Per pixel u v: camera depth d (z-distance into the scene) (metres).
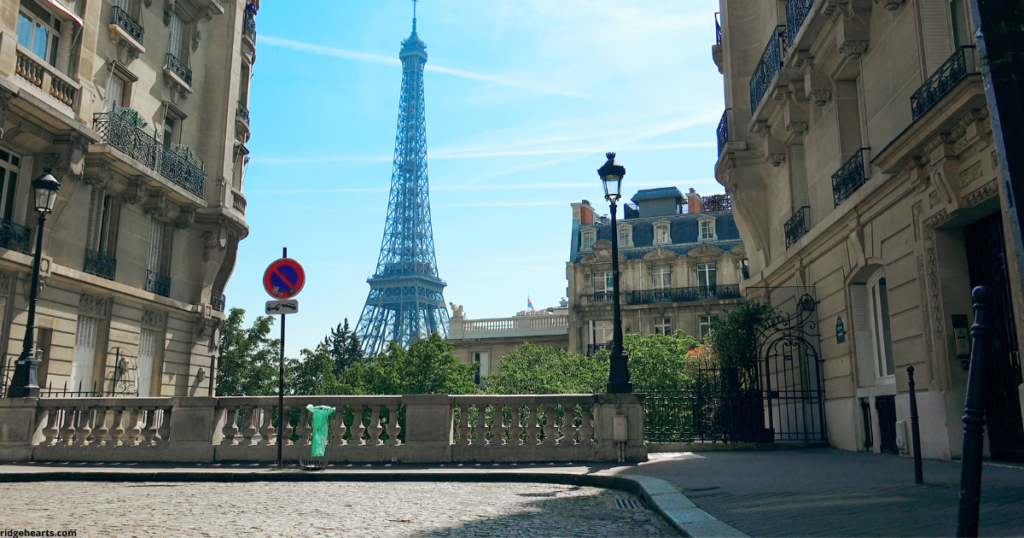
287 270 11.88
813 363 18.30
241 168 33.66
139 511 7.69
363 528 6.57
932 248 11.83
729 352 19.66
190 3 28.59
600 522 6.89
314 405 12.55
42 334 20.77
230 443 13.02
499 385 38.50
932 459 11.88
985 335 3.22
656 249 60.25
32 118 19.55
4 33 18.25
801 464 11.89
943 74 11.09
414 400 12.73
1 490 9.77
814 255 17.91
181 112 28.03
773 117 19.81
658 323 58.59
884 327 15.02
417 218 149.12
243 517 7.25
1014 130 2.96
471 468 11.89
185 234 28.56
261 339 43.62
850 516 6.21
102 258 23.17
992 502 6.60
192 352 28.58
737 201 22.83
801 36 16.03
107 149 21.94
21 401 13.34
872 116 14.55
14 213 20.11
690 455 14.57
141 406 13.23
